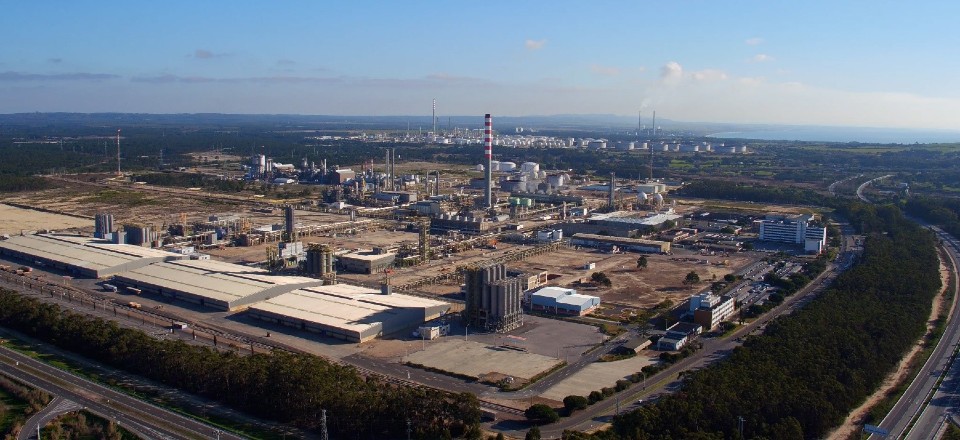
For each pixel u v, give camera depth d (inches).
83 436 5880.9
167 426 6048.2
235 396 6535.4
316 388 6176.2
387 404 6018.7
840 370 7066.9
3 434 5876.0
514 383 7175.2
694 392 6392.7
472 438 5846.5
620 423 5974.4
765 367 7037.4
